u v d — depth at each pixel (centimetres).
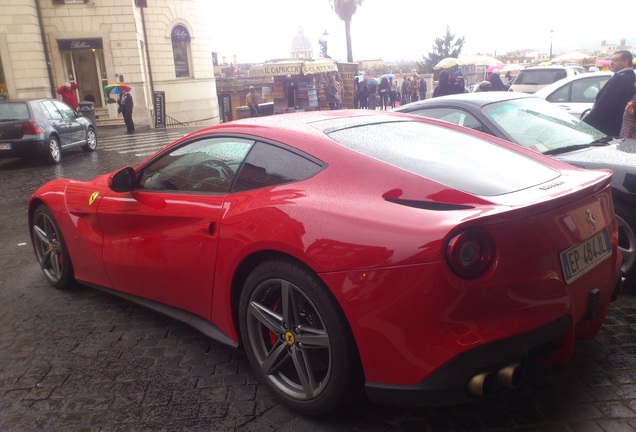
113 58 2548
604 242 274
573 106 1004
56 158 1335
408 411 264
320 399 251
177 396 289
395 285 218
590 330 284
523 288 224
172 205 326
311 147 277
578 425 248
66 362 330
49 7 2472
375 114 350
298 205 255
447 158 283
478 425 251
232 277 285
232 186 301
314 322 254
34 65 2433
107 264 379
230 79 3189
